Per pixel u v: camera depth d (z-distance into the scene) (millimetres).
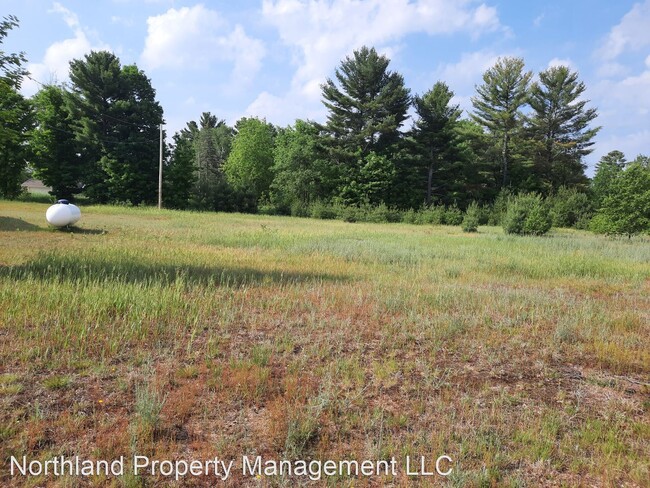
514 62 49375
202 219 27766
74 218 16234
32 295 6301
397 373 4645
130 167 42188
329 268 10641
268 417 3629
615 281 10641
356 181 47000
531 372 4875
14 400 3641
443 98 46438
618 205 23062
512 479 2953
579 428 3703
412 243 17469
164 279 8156
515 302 7828
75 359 4461
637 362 5227
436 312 6926
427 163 47625
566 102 48594
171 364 4527
